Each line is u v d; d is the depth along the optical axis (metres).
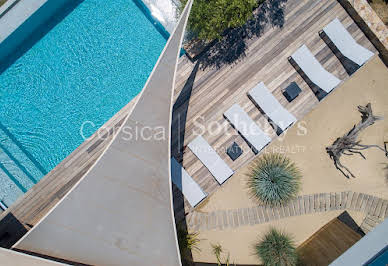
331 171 14.81
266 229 14.52
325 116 14.77
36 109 14.45
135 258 11.14
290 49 14.54
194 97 14.41
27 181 14.23
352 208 14.76
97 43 14.67
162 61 11.00
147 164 11.34
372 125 14.94
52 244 10.76
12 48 14.11
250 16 13.30
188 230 14.19
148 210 11.35
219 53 14.35
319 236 14.34
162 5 14.56
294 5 14.52
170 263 11.23
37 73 14.46
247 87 14.48
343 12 14.65
